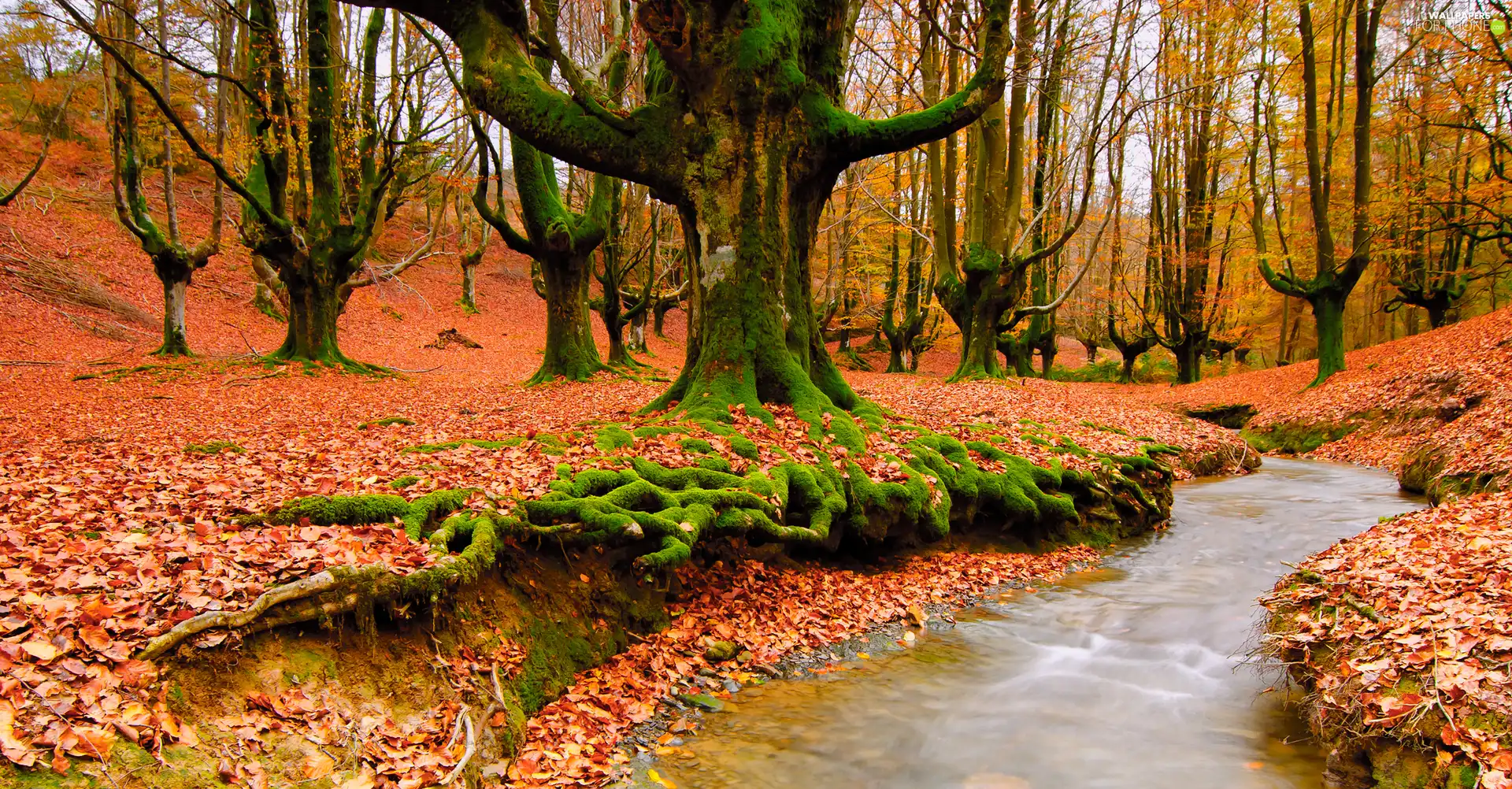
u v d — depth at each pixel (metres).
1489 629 4.33
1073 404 18.56
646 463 7.07
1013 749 4.72
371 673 4.03
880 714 5.19
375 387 17.53
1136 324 32.88
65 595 3.52
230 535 4.54
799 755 4.63
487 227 34.03
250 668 3.61
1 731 2.71
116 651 3.25
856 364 39.47
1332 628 5.09
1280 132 25.69
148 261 28.95
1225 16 21.00
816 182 10.31
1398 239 21.98
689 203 9.71
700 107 9.34
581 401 15.16
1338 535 9.57
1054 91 19.41
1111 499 10.16
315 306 19.33
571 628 5.43
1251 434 18.94
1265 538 9.74
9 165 29.91
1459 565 5.41
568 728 4.63
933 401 17.38
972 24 12.35
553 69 20.91
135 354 20.38
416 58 21.20
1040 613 7.20
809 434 8.70
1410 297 25.95
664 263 31.91
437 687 4.21
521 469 6.72
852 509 7.75
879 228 32.16
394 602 4.21
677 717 5.04
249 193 16.83
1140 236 33.28
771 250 9.59
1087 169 18.47
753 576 7.11
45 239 26.66
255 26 16.55
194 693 3.35
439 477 6.20
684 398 9.73
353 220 22.55
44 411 12.36
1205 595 7.62
